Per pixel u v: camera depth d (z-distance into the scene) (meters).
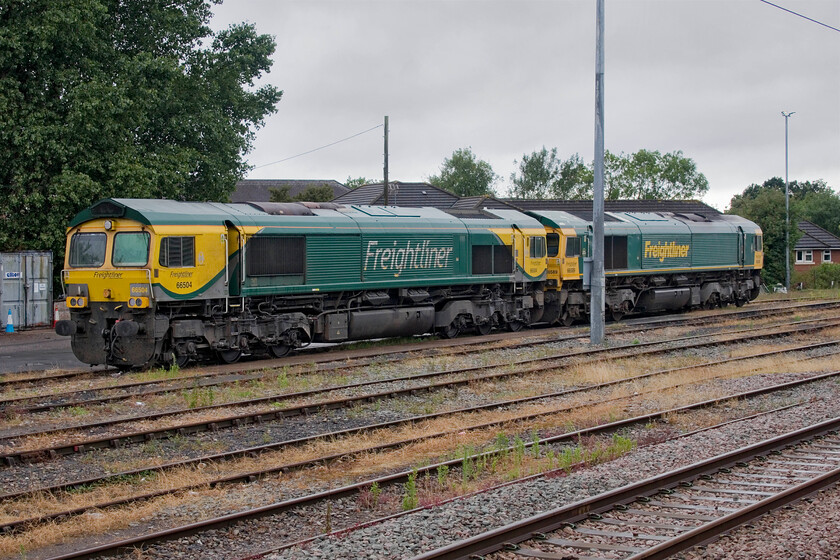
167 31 34.44
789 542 7.78
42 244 30.03
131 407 15.29
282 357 21.78
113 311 19.08
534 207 53.25
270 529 9.04
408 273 24.44
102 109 29.41
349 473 11.31
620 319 32.97
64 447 12.05
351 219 23.20
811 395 16.12
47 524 9.06
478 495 9.66
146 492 10.19
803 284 58.47
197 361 20.80
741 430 12.76
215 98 36.53
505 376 18.44
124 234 19.11
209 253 19.77
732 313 34.09
